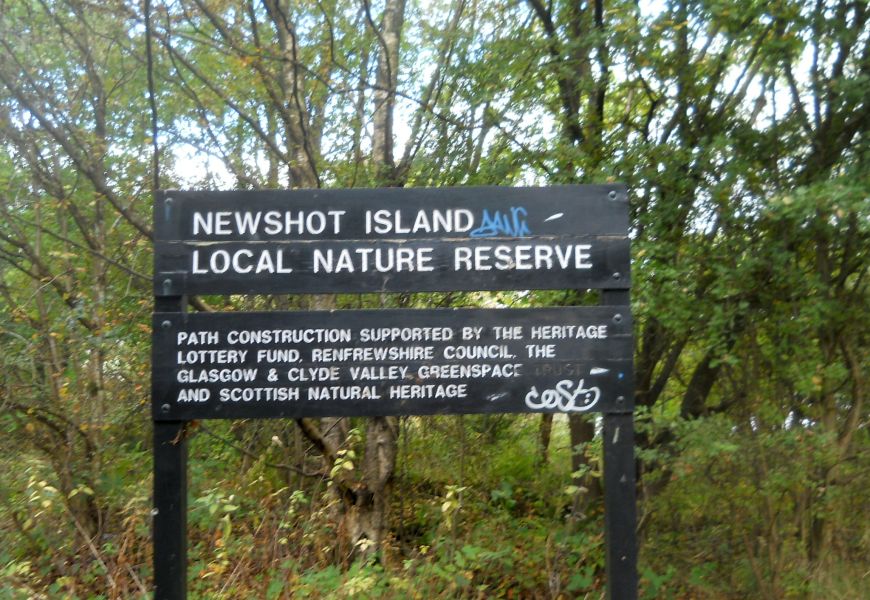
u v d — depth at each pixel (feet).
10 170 30.25
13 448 24.91
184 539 13.14
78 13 26.91
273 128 33.09
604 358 13.34
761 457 22.29
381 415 13.19
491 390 13.25
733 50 24.91
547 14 29.12
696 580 23.16
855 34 23.53
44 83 29.55
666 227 24.09
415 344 13.28
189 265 13.39
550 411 13.23
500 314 13.35
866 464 23.16
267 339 13.21
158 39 27.76
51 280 25.68
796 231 23.07
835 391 23.99
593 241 13.53
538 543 24.76
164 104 33.40
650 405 26.86
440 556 21.74
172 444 13.14
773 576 22.59
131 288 29.76
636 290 22.29
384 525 26.89
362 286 13.46
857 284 24.45
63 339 26.35
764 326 23.72
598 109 27.50
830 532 22.98
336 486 26.21
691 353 26.86
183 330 13.19
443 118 28.66
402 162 31.12
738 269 22.33
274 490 28.37
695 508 23.68
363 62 33.73
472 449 32.73
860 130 24.31
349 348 13.24
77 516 23.38
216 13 28.35
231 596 17.97
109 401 26.32
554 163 26.73
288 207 13.52
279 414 13.14
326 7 31.60
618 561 13.16
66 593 18.98
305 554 20.06
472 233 13.55
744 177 23.73
